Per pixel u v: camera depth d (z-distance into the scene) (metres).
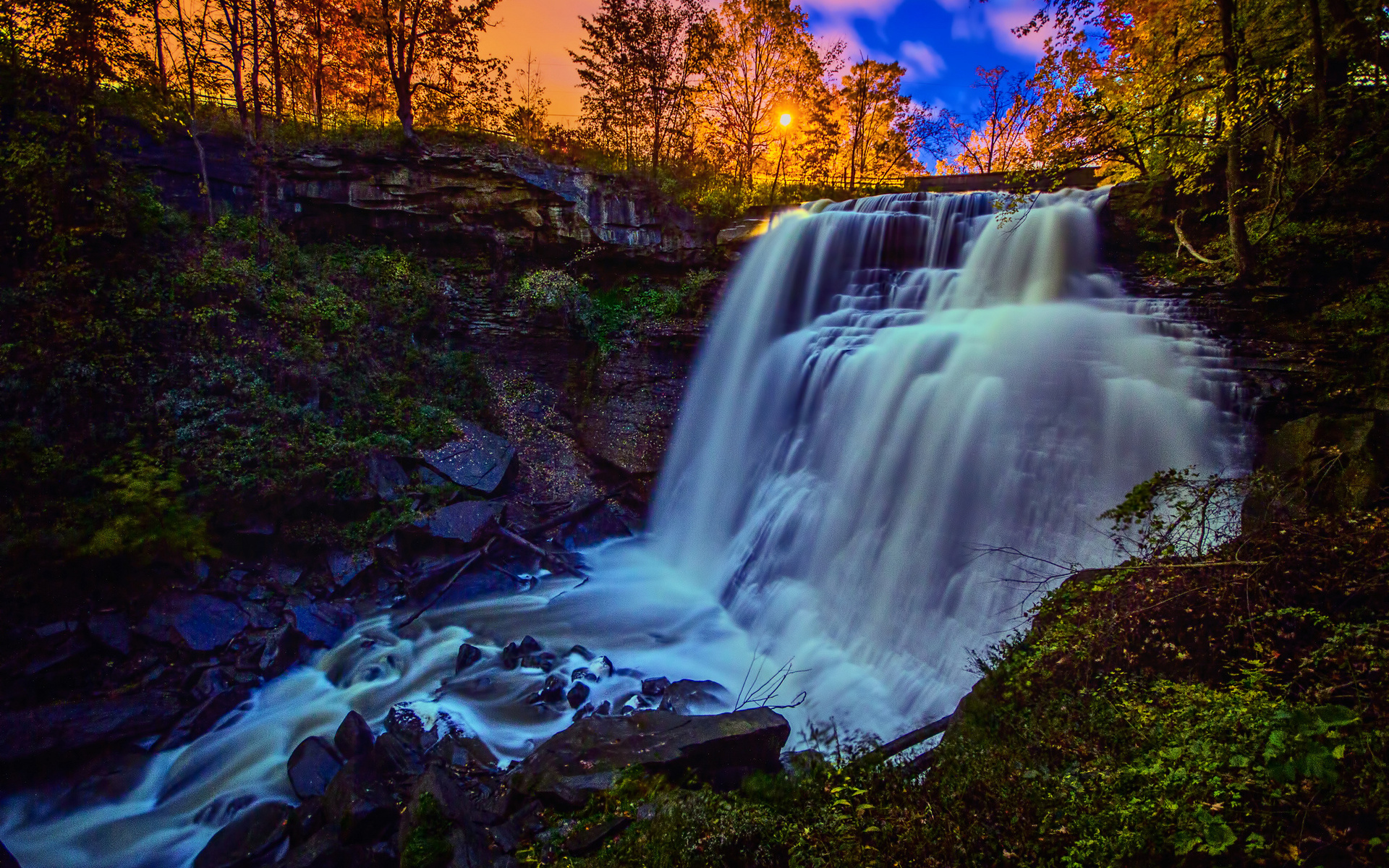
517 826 5.45
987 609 8.51
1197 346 10.16
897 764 4.99
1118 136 10.78
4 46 11.47
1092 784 3.87
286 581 10.34
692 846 4.39
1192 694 4.30
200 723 7.80
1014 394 9.93
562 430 15.62
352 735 7.32
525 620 10.56
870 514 10.57
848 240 15.68
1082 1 10.25
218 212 14.62
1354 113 10.49
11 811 6.59
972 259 14.48
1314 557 4.91
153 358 10.75
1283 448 8.36
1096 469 8.95
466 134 17.83
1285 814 3.32
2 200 10.52
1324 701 3.99
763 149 24.86
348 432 12.38
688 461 14.88
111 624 8.62
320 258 15.38
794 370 13.56
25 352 9.70
